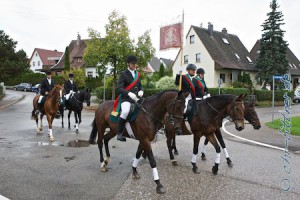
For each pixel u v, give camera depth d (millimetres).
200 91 7508
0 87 37125
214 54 38781
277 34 36469
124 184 5816
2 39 31078
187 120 6871
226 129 14242
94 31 21703
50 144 9555
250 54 46688
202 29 41531
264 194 5367
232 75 39938
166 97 5496
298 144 10219
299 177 6395
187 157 8148
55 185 5703
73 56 56281
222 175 6492
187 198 5148
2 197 5062
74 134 11617
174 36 9680
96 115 7047
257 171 6809
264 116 20984
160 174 6512
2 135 11094
